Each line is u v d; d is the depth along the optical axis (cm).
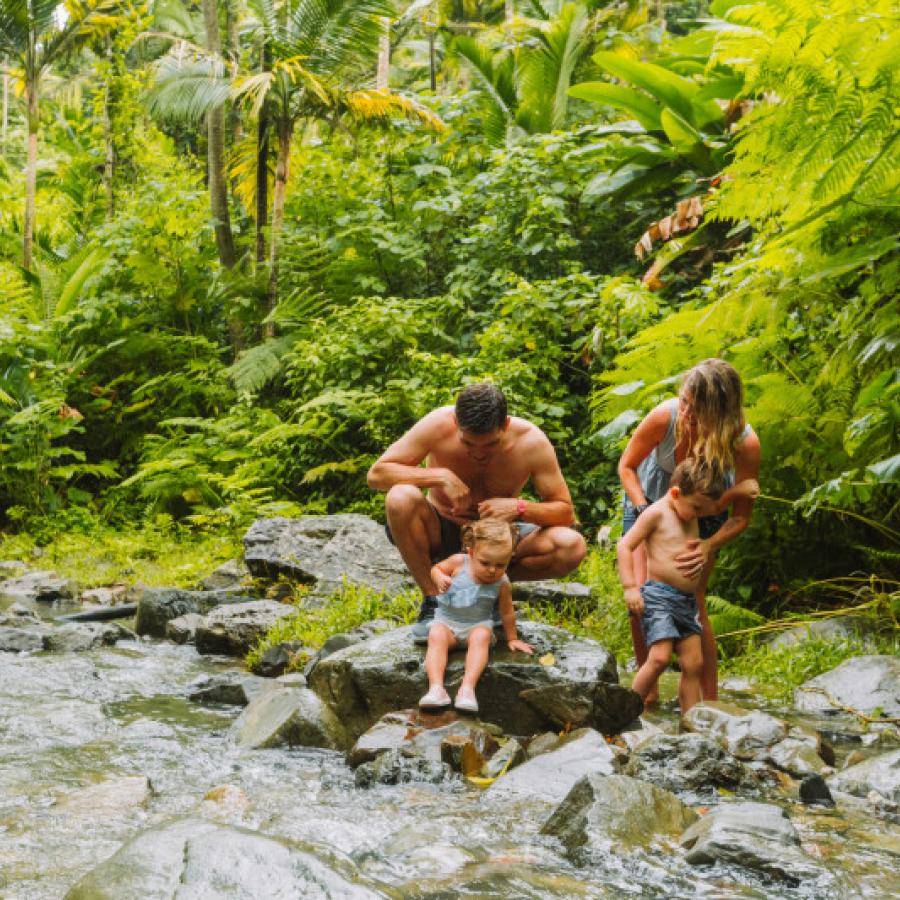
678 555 392
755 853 237
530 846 253
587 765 310
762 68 401
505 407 371
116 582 885
